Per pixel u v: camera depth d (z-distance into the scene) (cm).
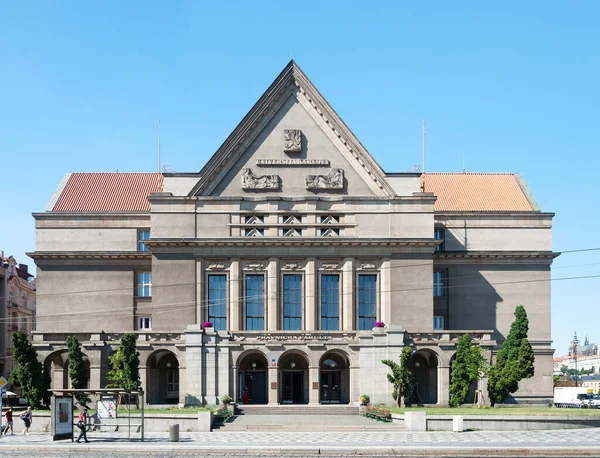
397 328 8056
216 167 8825
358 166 8894
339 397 8388
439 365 8181
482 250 9412
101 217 9381
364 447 4900
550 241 9512
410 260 8725
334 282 8731
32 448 5081
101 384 8094
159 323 8612
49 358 8244
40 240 9325
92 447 5072
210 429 6419
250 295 8688
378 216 8756
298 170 8875
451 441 5400
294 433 6238
